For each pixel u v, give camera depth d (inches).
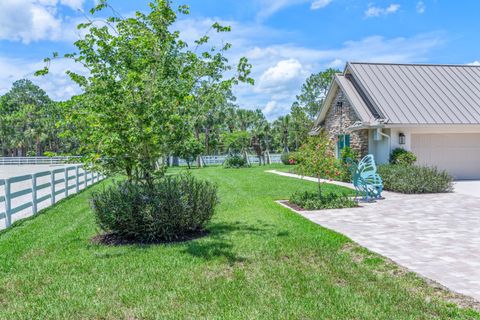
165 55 288.8
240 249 250.5
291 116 1934.1
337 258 229.8
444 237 281.4
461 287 181.9
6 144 2608.3
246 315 154.3
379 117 642.2
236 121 2085.4
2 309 165.5
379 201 466.6
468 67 801.6
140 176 304.8
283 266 216.2
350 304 163.5
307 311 157.1
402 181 538.9
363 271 205.6
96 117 269.6
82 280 197.9
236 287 184.7
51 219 384.2
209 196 306.2
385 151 644.1
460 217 358.3
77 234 309.1
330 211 401.4
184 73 304.5
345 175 659.4
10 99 2746.1
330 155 449.1
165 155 302.8
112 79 274.4
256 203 457.1
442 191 541.3
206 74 311.3
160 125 272.2
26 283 195.8
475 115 647.8
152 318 154.2
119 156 287.9
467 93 705.6
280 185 650.2
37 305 168.7
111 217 278.1
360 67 757.9
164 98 273.0
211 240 275.7
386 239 277.1
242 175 876.6
